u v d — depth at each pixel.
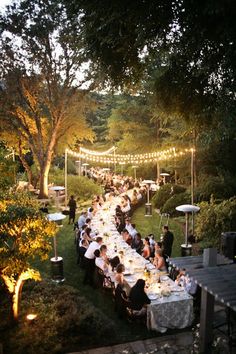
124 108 32.47
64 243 14.97
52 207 22.31
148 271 9.45
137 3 6.71
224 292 5.62
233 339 6.88
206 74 7.95
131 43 8.07
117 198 21.41
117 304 8.66
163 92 9.39
